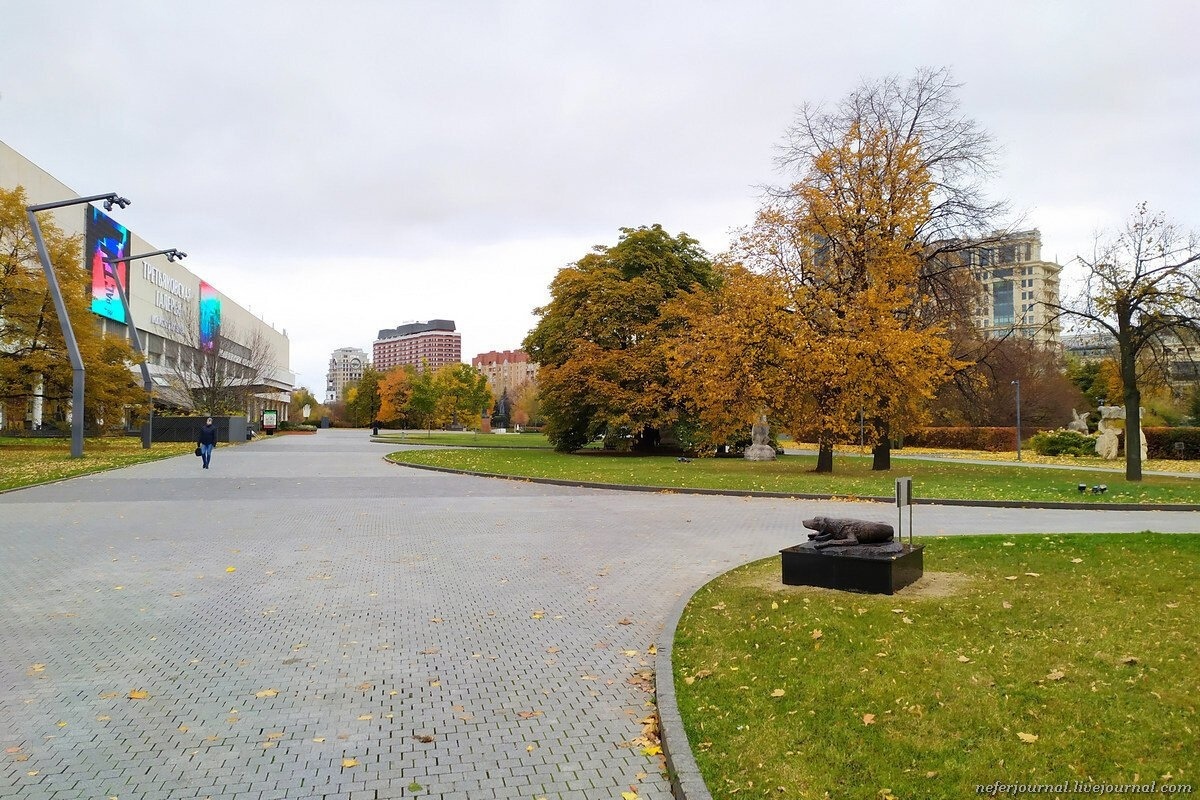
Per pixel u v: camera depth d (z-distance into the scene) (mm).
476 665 6355
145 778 4320
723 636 6777
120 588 8953
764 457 37094
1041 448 42062
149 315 70938
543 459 34469
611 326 39844
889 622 6930
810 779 4051
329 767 4480
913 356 23109
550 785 4289
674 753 4438
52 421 54562
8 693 5633
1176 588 8039
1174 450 38562
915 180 25156
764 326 24109
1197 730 4457
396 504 17344
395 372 107938
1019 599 7664
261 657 6504
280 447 46500
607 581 9516
